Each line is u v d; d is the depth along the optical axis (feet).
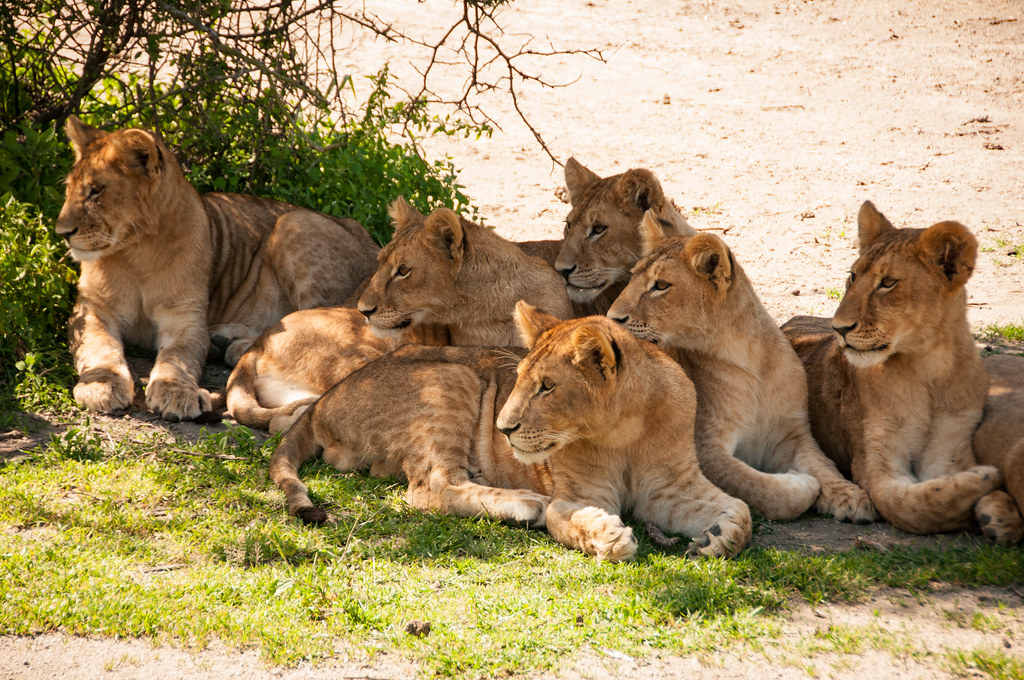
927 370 30.89
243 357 38.50
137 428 35.04
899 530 30.01
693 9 121.90
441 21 107.34
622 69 103.14
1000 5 124.77
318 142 51.29
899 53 109.70
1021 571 26.78
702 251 32.24
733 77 102.58
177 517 28.40
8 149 43.11
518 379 28.35
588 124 88.12
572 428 28.04
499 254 37.65
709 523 28.68
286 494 29.48
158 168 39.42
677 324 32.65
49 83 49.80
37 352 37.81
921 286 29.91
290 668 22.17
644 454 29.50
